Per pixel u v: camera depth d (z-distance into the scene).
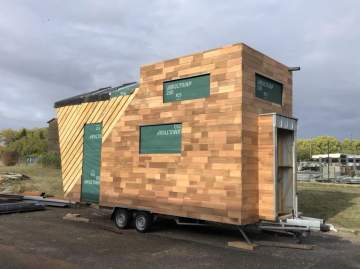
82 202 11.81
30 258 7.27
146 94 10.23
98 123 11.58
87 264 6.98
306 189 21.66
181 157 9.30
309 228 8.30
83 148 11.97
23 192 18.81
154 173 9.85
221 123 8.60
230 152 8.41
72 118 12.50
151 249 8.17
